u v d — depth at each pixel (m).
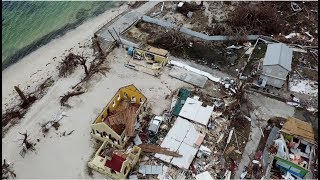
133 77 54.50
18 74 56.88
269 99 51.34
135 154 43.12
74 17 68.25
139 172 42.56
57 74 55.66
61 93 52.41
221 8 67.75
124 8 69.38
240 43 60.38
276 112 49.69
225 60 57.50
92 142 46.06
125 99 49.34
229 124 47.81
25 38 64.12
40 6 71.25
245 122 48.22
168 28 63.19
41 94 52.56
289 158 43.28
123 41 60.19
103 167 41.88
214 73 55.28
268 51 51.81
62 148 45.50
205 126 47.06
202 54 58.47
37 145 45.88
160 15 66.50
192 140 45.41
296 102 50.88
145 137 46.31
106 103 50.78
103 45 59.84
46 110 50.16
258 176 42.53
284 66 49.09
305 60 57.53
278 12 66.69
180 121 47.38
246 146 45.59
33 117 49.34
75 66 56.25
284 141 44.38
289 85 53.22
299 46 59.62
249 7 64.88
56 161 44.22
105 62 56.81
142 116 48.41
